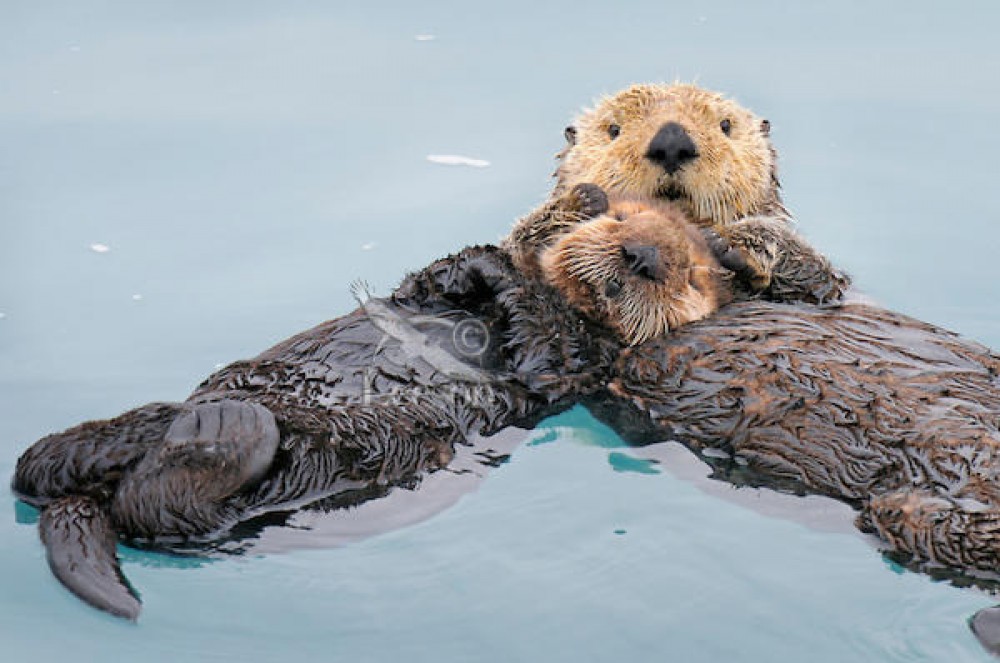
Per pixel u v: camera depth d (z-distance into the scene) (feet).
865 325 37.42
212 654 27.40
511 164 60.70
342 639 27.78
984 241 53.01
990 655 25.76
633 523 31.91
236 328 47.34
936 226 54.34
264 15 82.07
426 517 31.86
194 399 34.42
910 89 68.18
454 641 27.66
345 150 63.05
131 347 45.88
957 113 65.41
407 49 75.87
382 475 32.35
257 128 65.77
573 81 69.31
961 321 46.52
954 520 28.84
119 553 30.19
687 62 70.79
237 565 29.94
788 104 65.77
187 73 72.90
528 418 36.35
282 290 50.03
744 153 44.14
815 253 43.06
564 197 40.83
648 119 42.88
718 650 27.09
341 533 30.96
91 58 74.69
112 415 40.93
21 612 28.48
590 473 34.42
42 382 43.27
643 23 78.38
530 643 27.55
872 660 26.40
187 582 29.43
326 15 81.87
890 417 31.94
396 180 59.67
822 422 32.55
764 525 31.58
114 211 57.06
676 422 34.91
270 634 27.94
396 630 28.02
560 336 37.27
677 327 37.81
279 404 33.19
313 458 31.48
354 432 32.40
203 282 50.88
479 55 74.38
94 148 63.26
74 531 29.71
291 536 30.68
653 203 41.24
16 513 31.89
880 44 74.23
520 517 32.09
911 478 30.68
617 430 36.27
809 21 77.82
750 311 38.63
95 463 31.65
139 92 70.08
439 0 83.97
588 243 37.76
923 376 33.58
